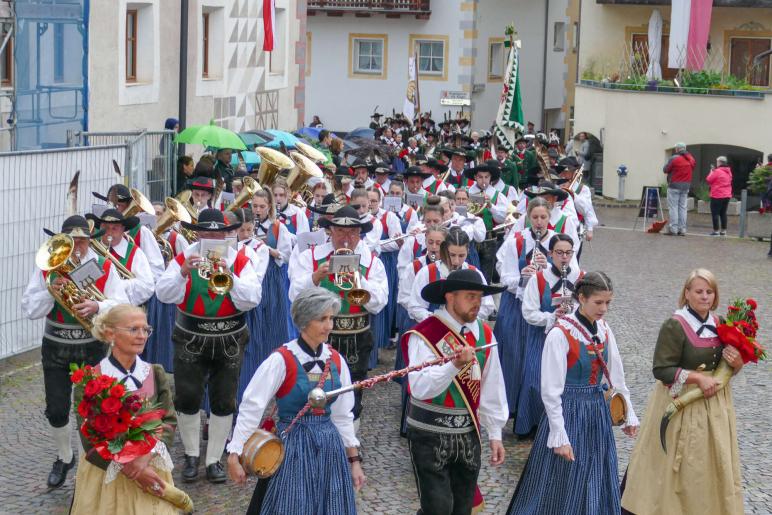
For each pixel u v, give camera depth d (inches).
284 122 952.9
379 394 441.1
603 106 1328.7
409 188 600.1
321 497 241.4
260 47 885.8
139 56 701.3
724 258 850.1
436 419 255.0
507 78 1072.2
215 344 330.6
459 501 261.6
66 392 323.6
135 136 577.9
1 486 326.6
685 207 1013.2
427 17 1563.7
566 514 275.9
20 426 384.8
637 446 297.0
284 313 426.6
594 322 279.1
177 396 334.0
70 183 461.1
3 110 572.7
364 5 1561.3
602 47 1489.9
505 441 381.7
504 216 615.5
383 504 317.7
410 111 1269.7
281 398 244.2
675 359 287.1
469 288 252.5
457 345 255.1
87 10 617.0
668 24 1485.0
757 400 432.8
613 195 1311.5
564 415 277.3
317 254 366.9
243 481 239.6
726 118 1251.2
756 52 1457.9
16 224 464.4
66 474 330.0
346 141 940.6
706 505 283.4
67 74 614.2
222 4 805.2
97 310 310.2
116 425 222.4
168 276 326.3
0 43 570.6
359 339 358.0
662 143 1280.8
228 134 634.2
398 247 507.2
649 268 789.9
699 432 283.1
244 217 395.5
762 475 346.3
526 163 984.3
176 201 404.8
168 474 238.1
